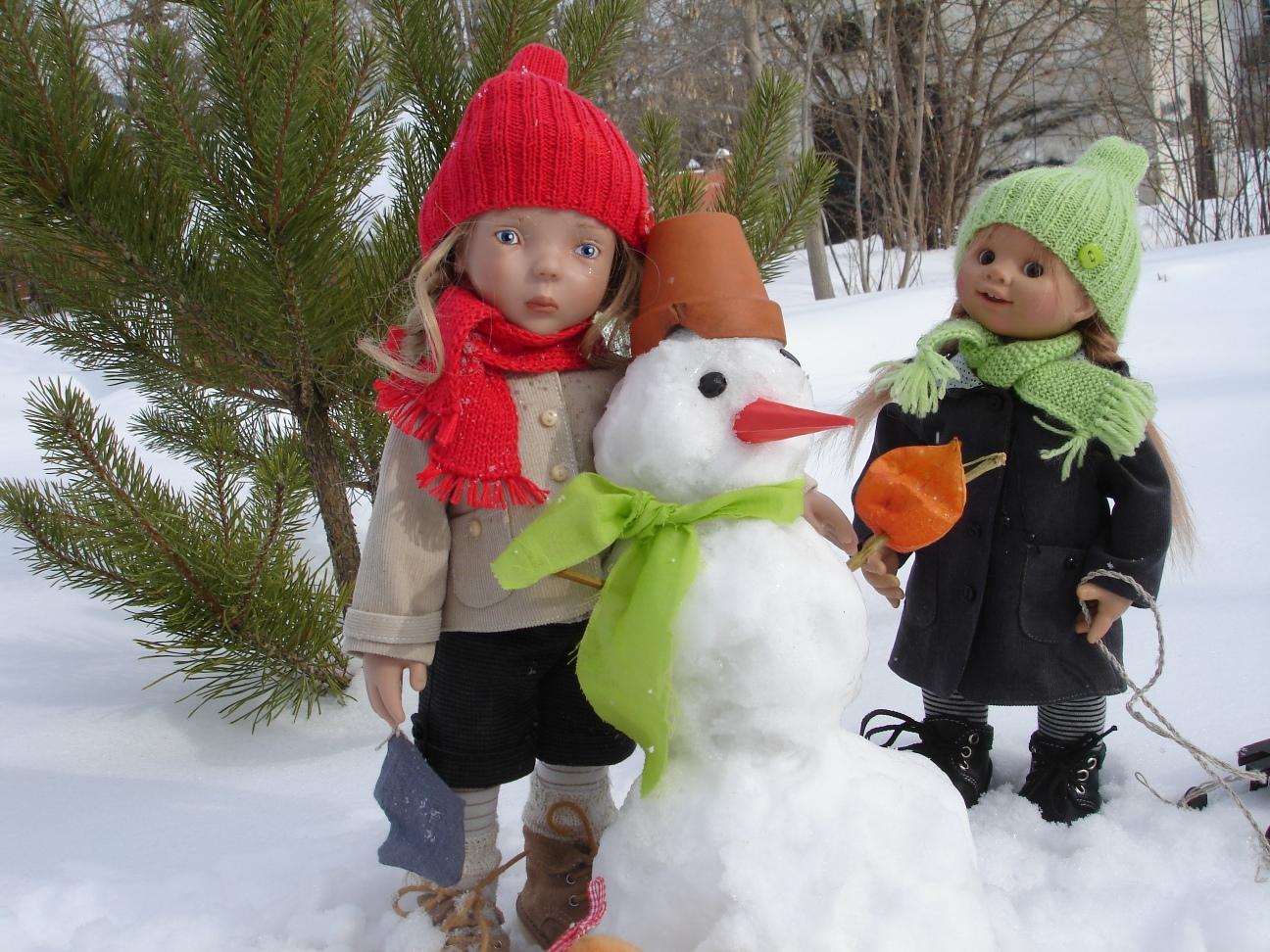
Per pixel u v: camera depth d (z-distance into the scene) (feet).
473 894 4.97
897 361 6.60
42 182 6.70
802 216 8.75
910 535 4.70
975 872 4.21
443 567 4.89
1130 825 5.97
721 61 42.01
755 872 3.84
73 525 8.34
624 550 4.44
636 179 4.89
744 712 4.07
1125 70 44.91
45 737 8.14
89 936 5.27
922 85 42.60
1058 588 6.20
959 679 6.32
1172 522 6.39
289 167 6.93
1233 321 20.84
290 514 8.21
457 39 8.39
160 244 7.22
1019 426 6.25
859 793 4.11
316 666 8.46
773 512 4.23
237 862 5.98
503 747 5.11
